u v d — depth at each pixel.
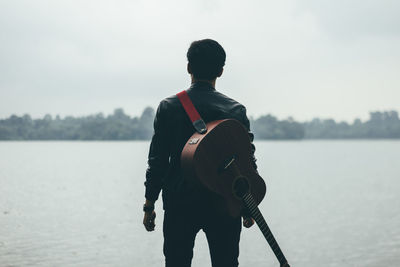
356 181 20.52
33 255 5.80
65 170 29.53
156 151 2.17
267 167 34.06
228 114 2.19
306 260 5.72
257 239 7.08
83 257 5.72
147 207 2.20
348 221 8.92
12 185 17.95
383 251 6.18
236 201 2.09
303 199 13.04
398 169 31.00
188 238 2.14
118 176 23.56
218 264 2.17
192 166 2.01
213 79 2.26
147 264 5.40
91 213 9.90
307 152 81.75
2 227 7.97
